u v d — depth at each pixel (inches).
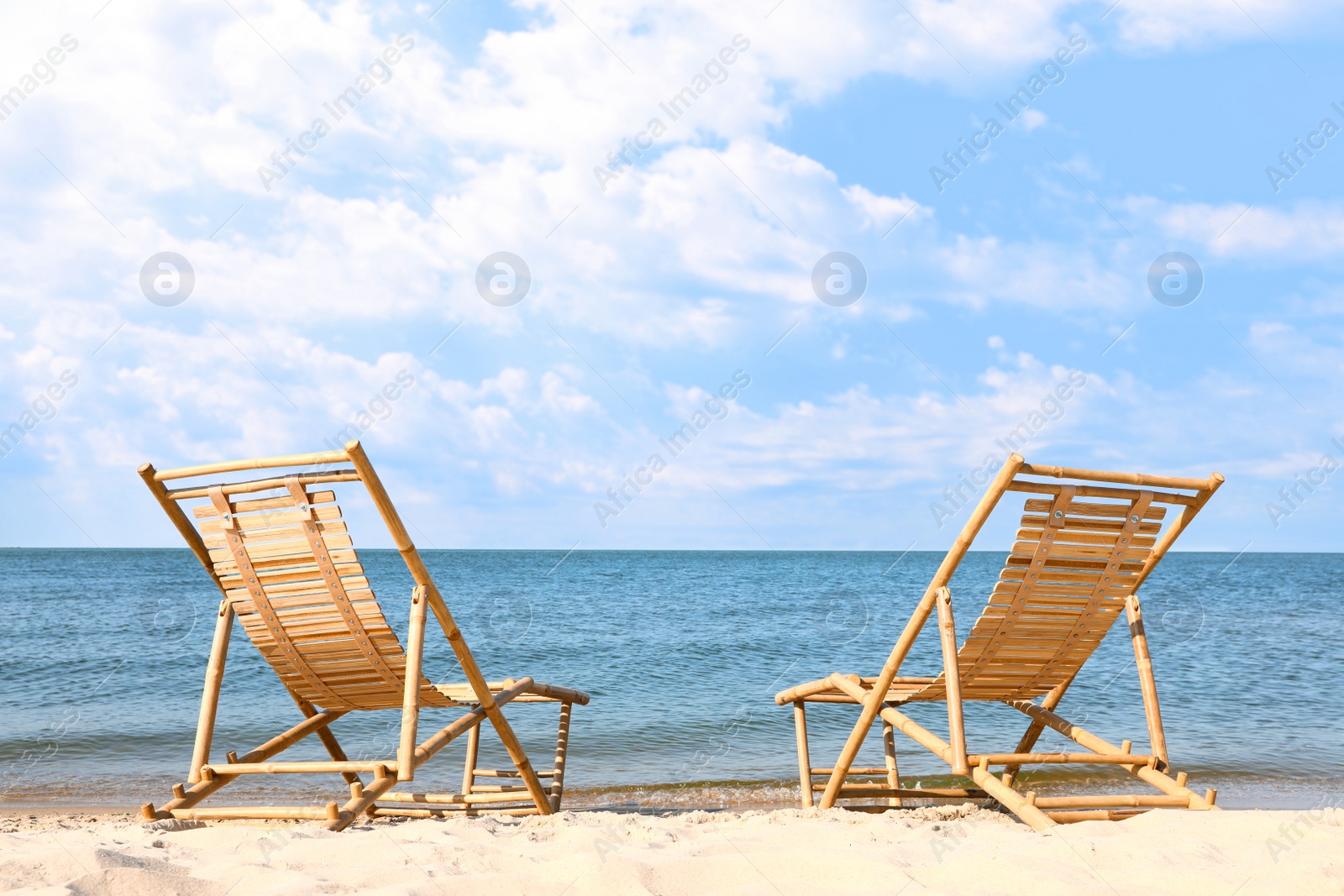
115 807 228.2
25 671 466.9
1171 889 97.7
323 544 143.3
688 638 641.6
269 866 109.7
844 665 536.4
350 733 335.0
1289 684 436.5
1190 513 154.8
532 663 533.6
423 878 100.7
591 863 104.1
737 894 96.9
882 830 141.6
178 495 143.4
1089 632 167.2
